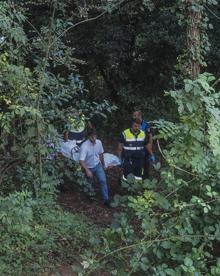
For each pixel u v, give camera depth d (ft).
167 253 15.64
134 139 31.37
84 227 24.72
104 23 44.34
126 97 47.67
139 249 15.70
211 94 15.28
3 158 23.80
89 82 50.11
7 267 19.21
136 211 16.22
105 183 30.66
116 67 49.08
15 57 22.52
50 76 24.84
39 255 20.89
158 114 44.32
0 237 20.35
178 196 16.10
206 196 15.69
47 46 23.79
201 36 25.73
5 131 22.12
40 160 23.75
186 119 15.37
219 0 37.96
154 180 16.53
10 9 22.70
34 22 35.50
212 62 41.75
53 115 23.77
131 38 46.34
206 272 15.28
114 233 16.88
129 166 31.35
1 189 23.85
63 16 29.81
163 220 16.11
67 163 26.73
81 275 17.19
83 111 25.84
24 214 18.26
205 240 15.37
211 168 15.69
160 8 33.73
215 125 14.99
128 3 39.45
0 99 22.03
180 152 15.46
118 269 16.81
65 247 22.17
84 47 44.75
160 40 43.62
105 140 47.57
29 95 22.66
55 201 28.27
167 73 47.80
